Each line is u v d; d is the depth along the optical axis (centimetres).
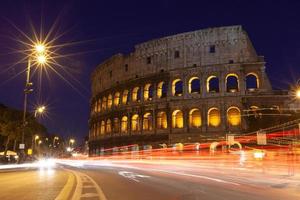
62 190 1714
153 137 8600
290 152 4588
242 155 4581
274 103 7381
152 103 8744
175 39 8550
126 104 9519
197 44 8238
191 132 7994
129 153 9156
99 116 10894
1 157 7275
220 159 6750
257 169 3875
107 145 10169
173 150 8088
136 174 3394
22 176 2906
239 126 7575
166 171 4012
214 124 7956
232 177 2972
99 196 1512
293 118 6944
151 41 9050
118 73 10006
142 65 9181
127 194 1642
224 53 7962
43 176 2898
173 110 8300
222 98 7788
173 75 8431
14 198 1418
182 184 2255
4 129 7938
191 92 8306
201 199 1483
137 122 9238
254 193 1772
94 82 11744
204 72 8056
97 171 4034
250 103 7512
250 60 7975
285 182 2492
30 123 8506
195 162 6456
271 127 7000
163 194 1659
